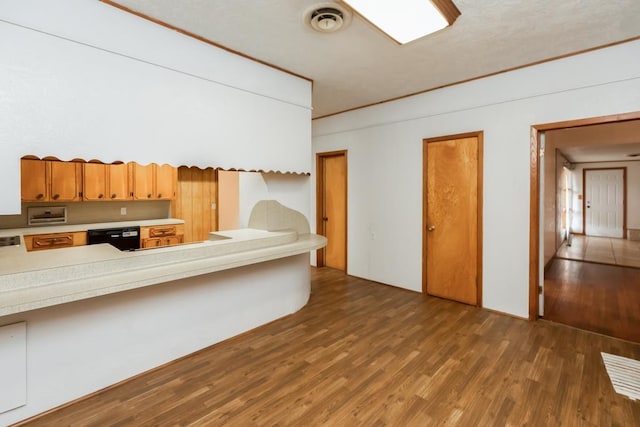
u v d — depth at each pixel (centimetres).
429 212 398
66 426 178
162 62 234
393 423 181
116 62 213
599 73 277
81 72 200
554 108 302
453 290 381
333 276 493
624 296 398
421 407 195
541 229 329
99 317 208
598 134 459
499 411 191
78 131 199
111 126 212
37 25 183
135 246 412
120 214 448
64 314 194
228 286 281
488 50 280
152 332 233
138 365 227
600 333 294
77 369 200
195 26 238
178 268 209
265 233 315
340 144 499
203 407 195
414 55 290
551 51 284
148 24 226
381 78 348
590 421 183
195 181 499
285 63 305
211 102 264
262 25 236
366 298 392
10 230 353
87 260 195
